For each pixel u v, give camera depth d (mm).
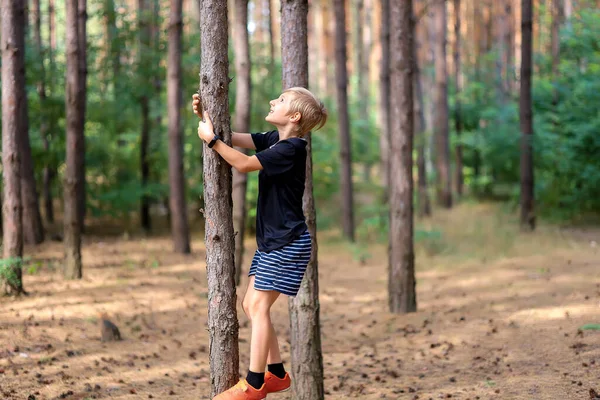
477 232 13664
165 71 14461
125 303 8328
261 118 16047
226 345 3270
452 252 12102
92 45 14633
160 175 16203
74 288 8812
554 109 15398
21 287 8172
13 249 8023
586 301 7594
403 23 8016
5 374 5566
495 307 7977
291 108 3398
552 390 5145
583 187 14961
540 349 6227
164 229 15359
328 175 17656
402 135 8172
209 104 3176
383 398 5430
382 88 17203
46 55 14406
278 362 3422
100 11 14359
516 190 18906
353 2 33531
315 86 31422
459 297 8828
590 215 15188
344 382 5934
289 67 4832
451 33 31531
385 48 16656
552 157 15031
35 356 6137
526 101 13508
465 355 6434
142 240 13500
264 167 3186
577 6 17875
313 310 5004
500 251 11641
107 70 14703
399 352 6820
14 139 7895
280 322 8305
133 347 6746
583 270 9391
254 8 28031
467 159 23609
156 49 14383
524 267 10180
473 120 22297
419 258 11867
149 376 5902
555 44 18609
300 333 4996
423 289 9656
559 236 12625
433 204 20609
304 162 3361
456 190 21922
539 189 16578
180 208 12195
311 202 4949
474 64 25625
